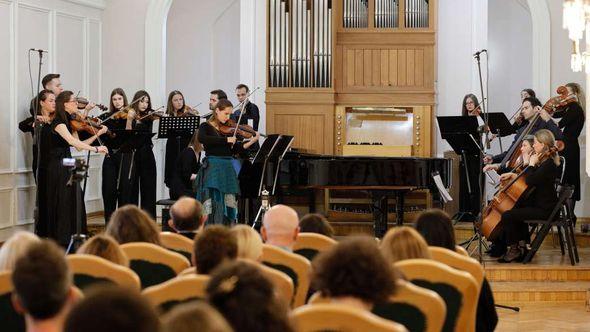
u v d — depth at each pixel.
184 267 3.95
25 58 9.80
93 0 11.20
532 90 10.25
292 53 11.30
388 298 2.58
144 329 1.62
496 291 7.57
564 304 7.54
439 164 8.60
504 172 8.84
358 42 11.43
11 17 9.52
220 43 13.66
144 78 11.48
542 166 8.06
